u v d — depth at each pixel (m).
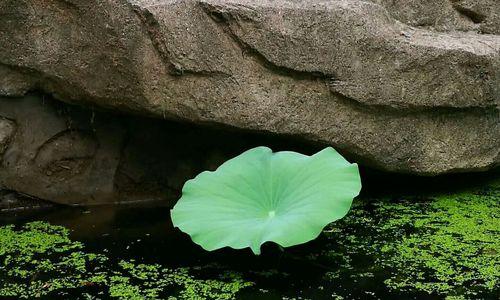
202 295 2.55
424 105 3.23
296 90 3.03
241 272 2.74
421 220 3.24
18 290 2.57
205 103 2.94
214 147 3.39
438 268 2.78
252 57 2.94
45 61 2.96
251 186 2.79
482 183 3.76
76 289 2.58
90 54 2.89
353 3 3.09
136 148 3.33
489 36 3.51
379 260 2.85
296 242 2.53
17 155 3.18
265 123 3.02
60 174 3.27
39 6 2.89
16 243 2.94
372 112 3.18
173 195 3.44
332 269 2.78
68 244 2.94
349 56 3.06
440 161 3.37
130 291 2.57
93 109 3.17
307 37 2.97
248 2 2.91
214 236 2.63
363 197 3.54
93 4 2.82
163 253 2.88
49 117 3.19
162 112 2.93
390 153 3.28
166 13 2.79
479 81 3.29
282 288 2.62
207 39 2.87
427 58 3.18
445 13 3.51
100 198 3.34
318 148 3.23
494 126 3.44
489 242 3.01
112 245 2.94
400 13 3.43
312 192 2.70
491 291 2.60
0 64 3.00
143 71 2.84
